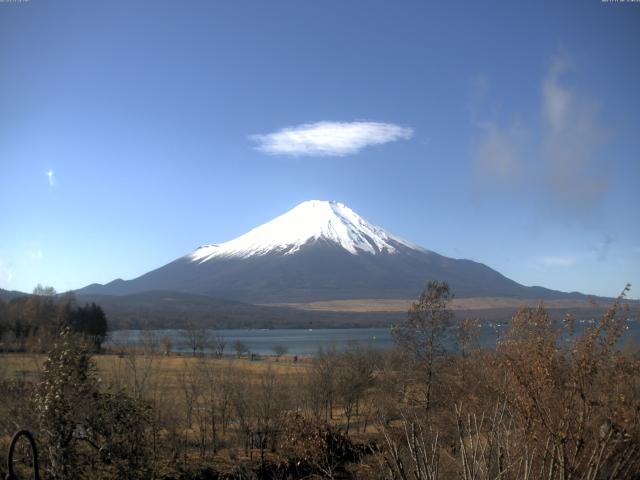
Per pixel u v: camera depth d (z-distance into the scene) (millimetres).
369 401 35125
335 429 29844
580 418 9867
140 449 21625
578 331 11336
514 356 11031
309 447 26984
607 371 10281
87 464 20359
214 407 36625
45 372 20219
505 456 10594
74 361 20547
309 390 43094
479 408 13195
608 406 9891
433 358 34250
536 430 10227
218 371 45281
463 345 20109
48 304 87688
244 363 72188
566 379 10352
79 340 21875
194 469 27750
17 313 79688
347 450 27719
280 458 29234
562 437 9805
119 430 20922
